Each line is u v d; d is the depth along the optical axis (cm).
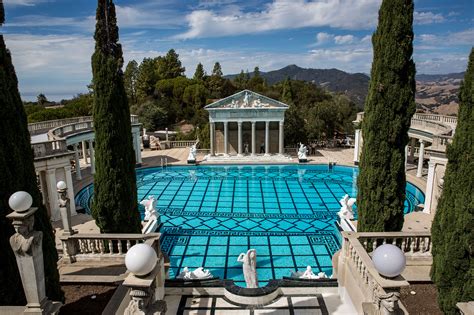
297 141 5319
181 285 1170
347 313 1034
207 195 3077
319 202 2861
